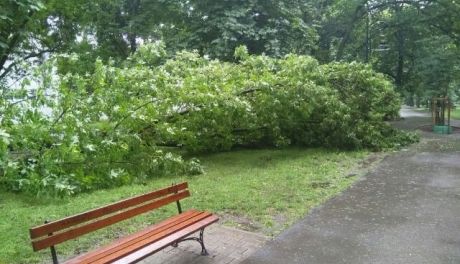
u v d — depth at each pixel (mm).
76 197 7020
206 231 5473
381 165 9648
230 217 6031
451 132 16375
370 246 4965
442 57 18016
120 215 4211
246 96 10461
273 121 10922
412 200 6816
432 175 8609
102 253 3768
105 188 7746
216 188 7535
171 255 4746
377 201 6766
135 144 8195
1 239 5023
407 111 30141
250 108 9695
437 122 16922
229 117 9867
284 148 12289
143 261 4590
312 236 5285
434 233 5363
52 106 7422
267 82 10086
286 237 5262
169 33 16500
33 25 14266
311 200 6820
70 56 8336
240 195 7059
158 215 6020
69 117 7301
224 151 11906
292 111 11094
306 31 15484
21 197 7066
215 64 10578
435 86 18625
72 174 7121
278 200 6789
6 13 10125
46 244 3477
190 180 8242
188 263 4539
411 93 22141
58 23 16875
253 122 10688
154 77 8648
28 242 4996
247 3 14102
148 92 8492
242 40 14305
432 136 15086
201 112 9562
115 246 3936
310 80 11031
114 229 5480
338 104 11227
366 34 22938
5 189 7430
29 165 7059
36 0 10398
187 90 8875
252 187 7629
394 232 5406
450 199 6867
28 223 5629
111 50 17234
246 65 11227
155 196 4656
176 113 9219
